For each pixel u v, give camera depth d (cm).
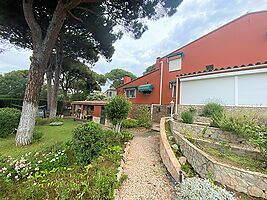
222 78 867
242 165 439
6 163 523
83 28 1338
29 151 664
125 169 518
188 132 704
